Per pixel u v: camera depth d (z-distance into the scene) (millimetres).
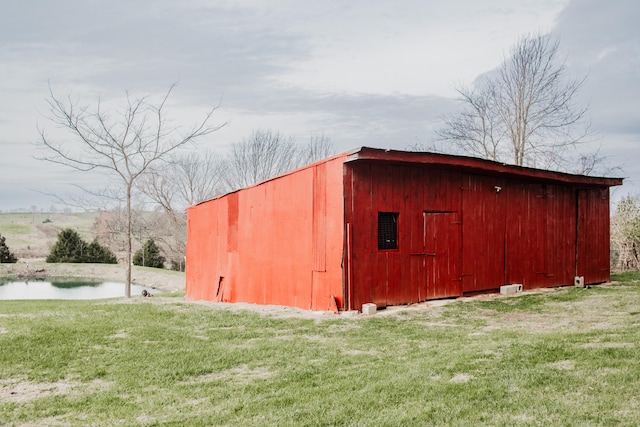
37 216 85062
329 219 10164
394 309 10234
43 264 48844
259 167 40094
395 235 10664
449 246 11531
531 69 25312
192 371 6051
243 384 5480
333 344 7355
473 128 27406
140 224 36188
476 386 4902
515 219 13094
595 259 15383
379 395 4836
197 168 39344
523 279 13164
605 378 4918
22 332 7949
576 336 6797
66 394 5293
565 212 14523
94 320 9359
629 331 7043
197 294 17109
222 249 15250
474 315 9609
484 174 12188
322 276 10352
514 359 5723
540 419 4098
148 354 6836
